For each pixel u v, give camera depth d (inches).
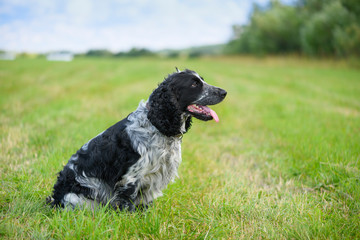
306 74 1045.8
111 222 140.9
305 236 135.9
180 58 3051.2
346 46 1251.8
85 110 429.4
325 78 899.4
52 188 179.5
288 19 1824.6
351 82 790.5
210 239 134.0
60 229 131.3
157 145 153.6
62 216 141.4
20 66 1311.5
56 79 873.5
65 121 348.5
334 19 1339.8
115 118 380.8
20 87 680.4
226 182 198.8
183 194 177.5
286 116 406.0
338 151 229.0
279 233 141.6
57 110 423.2
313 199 174.7
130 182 152.9
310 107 457.7
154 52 3499.0
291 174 218.4
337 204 166.9
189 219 151.5
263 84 803.4
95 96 578.9
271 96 585.9
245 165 244.8
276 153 264.7
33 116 368.5
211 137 338.6
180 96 159.3
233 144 305.1
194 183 198.7
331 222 147.3
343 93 611.2
